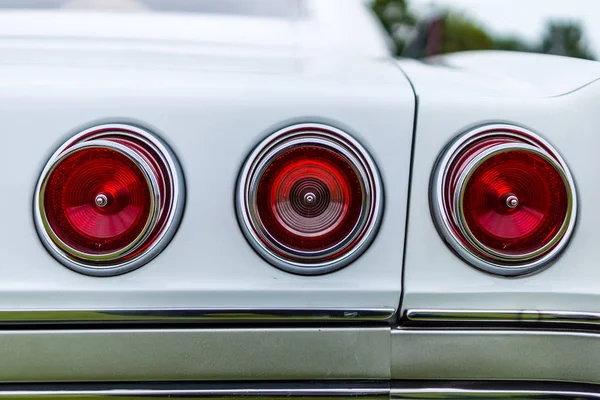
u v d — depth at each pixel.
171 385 1.53
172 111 1.50
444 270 1.51
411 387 1.54
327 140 1.48
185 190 1.49
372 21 2.09
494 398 1.54
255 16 2.02
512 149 1.47
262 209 1.48
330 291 1.50
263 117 1.50
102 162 1.47
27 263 1.49
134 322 1.51
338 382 1.54
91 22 1.95
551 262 1.51
